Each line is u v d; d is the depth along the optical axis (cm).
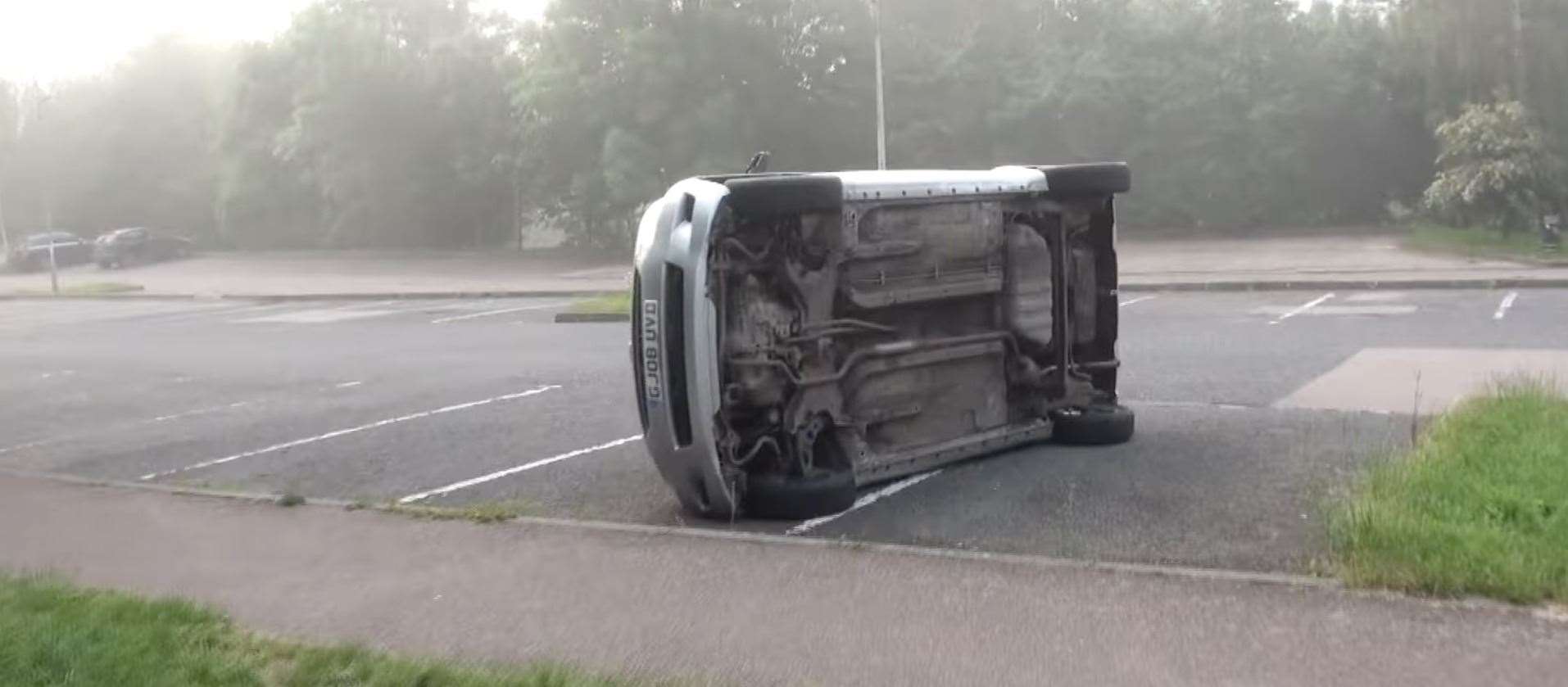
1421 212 4281
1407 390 1287
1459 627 618
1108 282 1104
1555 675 561
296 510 956
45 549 874
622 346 2016
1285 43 4431
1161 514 855
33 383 1883
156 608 684
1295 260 3241
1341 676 568
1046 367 1065
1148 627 638
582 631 664
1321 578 696
